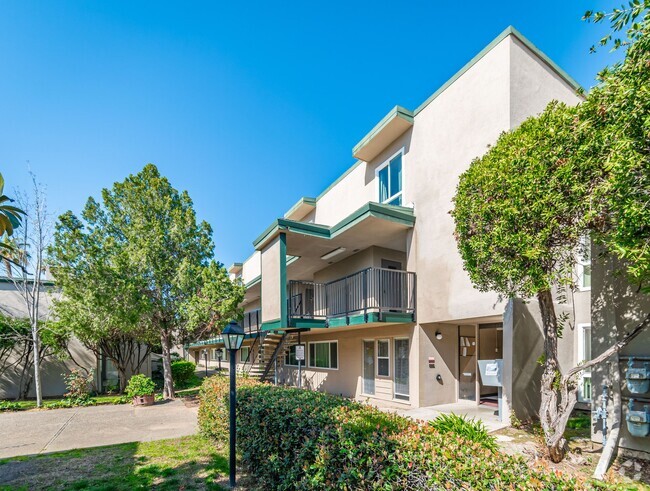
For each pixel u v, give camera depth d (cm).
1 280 1473
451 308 888
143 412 1112
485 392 1087
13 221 990
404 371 1029
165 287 1410
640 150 332
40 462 627
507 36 812
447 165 938
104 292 1228
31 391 1459
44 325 1359
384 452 302
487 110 839
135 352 1719
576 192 412
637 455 520
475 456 279
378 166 1230
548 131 453
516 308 760
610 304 576
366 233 1082
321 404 479
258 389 622
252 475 530
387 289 1040
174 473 557
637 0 318
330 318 1151
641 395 530
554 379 520
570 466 500
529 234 452
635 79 330
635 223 347
